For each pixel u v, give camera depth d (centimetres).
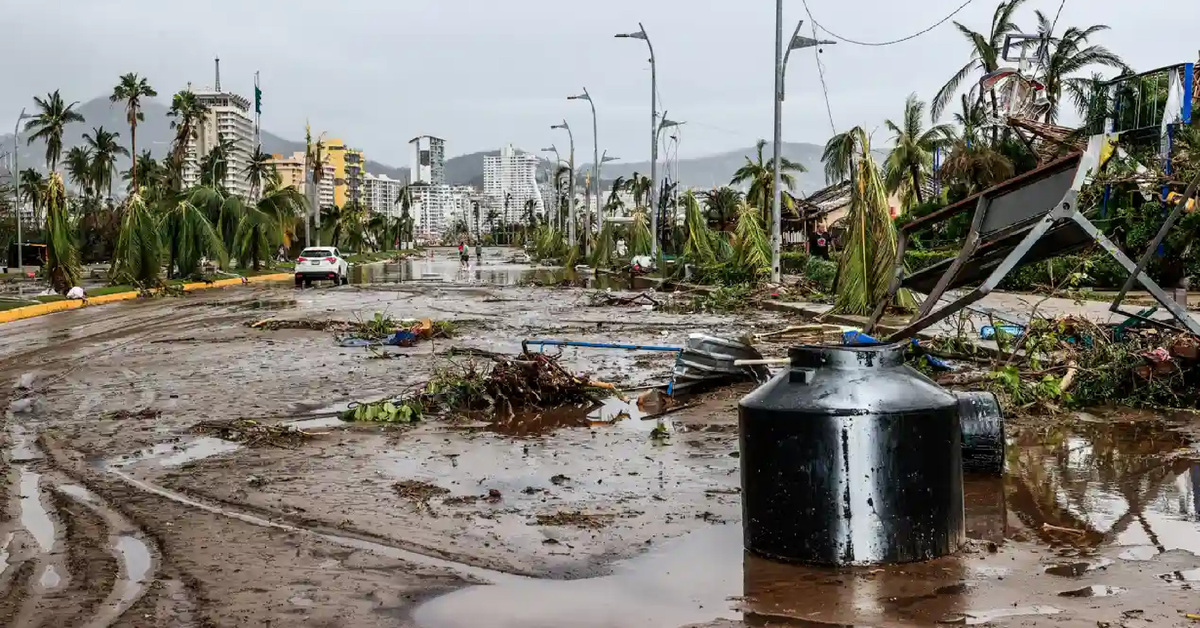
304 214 6875
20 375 1316
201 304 2881
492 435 874
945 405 493
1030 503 596
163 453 803
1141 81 3106
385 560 514
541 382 1033
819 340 1436
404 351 1572
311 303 2858
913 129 5162
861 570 475
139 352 1590
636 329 1939
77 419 973
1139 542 512
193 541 551
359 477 710
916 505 481
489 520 591
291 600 453
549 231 9044
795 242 6919
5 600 457
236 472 729
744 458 514
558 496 649
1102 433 818
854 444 476
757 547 505
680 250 5794
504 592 463
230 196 5212
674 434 866
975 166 3872
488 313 2417
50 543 550
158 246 3466
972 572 468
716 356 1080
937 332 1537
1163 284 2420
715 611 430
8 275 5694
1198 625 396
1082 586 446
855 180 2036
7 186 8612
